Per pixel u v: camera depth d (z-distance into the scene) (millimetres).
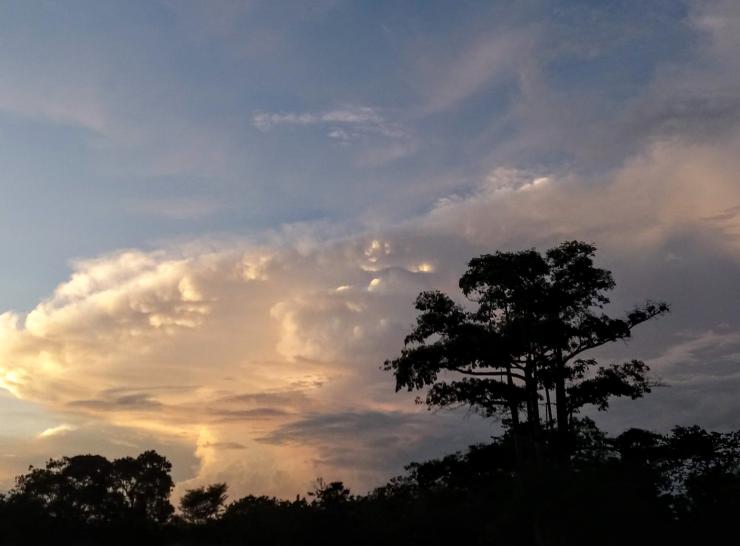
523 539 32406
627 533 29250
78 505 84750
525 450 41781
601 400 46562
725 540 32125
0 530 67250
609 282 48500
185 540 69562
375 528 50594
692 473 38312
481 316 48562
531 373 47312
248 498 70188
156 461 96312
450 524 46781
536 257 47844
